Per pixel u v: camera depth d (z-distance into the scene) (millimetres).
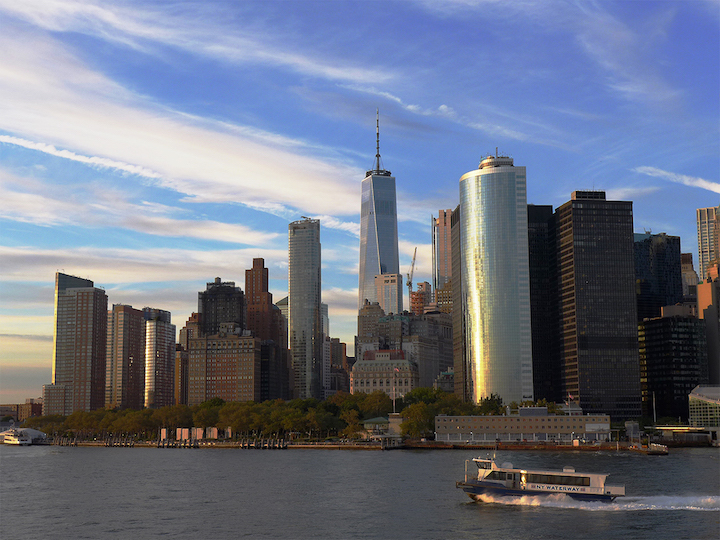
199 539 149750
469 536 147375
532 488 183250
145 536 153500
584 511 171000
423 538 146625
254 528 159875
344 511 179125
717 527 151750
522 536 146375
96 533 157625
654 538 143000
